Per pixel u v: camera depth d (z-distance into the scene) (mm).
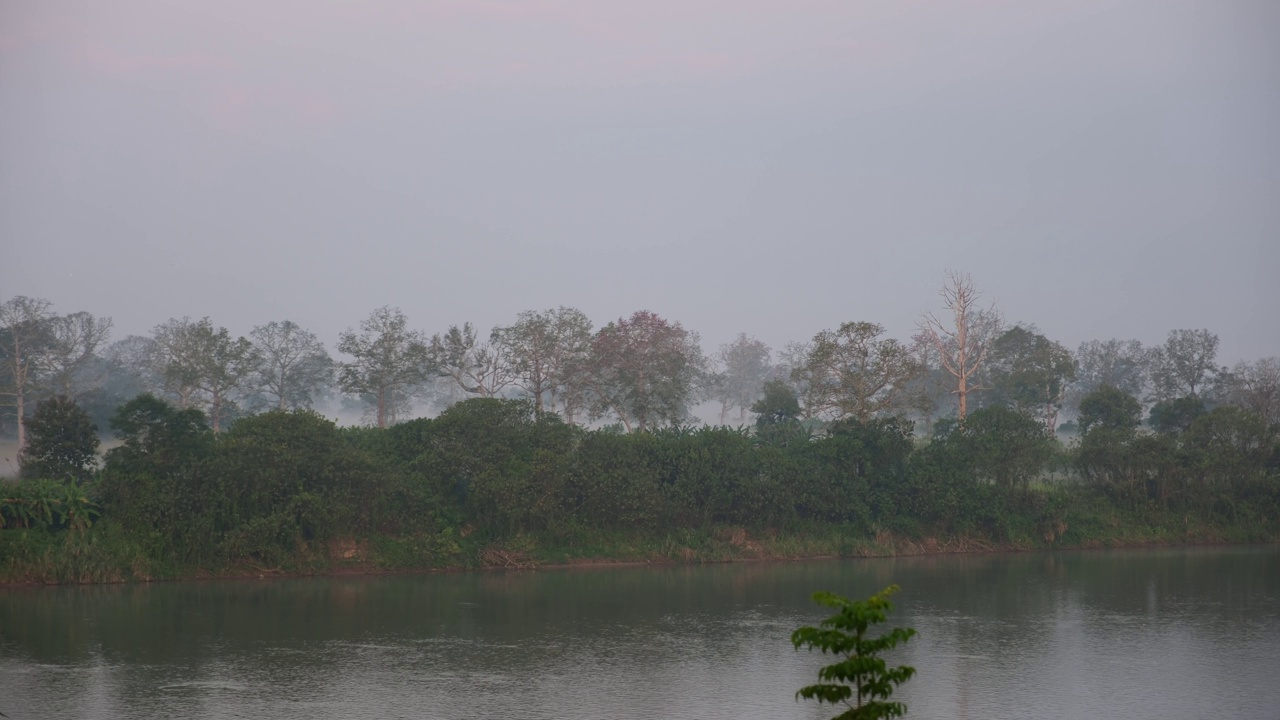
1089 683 32875
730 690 31484
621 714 28734
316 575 53375
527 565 57812
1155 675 33938
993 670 34719
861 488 67812
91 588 47781
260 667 33875
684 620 42969
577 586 51906
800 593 50125
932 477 69062
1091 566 62000
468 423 59625
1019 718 28875
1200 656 36875
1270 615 45312
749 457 65188
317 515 52750
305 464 53469
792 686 32031
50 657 34750
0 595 45875
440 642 38250
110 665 33750
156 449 51812
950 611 46188
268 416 54406
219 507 51812
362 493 54938
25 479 52438
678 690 31453
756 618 43500
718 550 62406
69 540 49281
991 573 58531
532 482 58469
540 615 43906
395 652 36500
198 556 51156
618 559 60406
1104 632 41406
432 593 49094
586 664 34906
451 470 58031
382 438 60219
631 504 60250
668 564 60688
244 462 52250
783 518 65188
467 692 30969
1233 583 55000
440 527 57281
